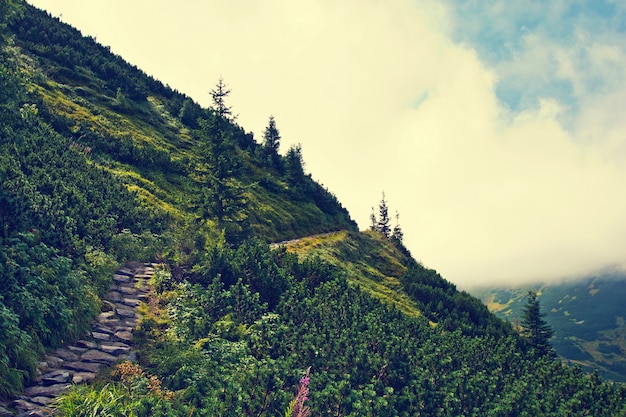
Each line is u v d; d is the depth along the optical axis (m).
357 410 14.54
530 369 29.59
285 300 22.83
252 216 60.59
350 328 21.95
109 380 11.51
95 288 16.59
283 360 15.28
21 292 12.18
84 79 66.69
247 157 84.12
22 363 10.51
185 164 54.94
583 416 23.91
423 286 60.72
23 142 25.09
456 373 21.94
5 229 14.98
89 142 46.22
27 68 58.12
